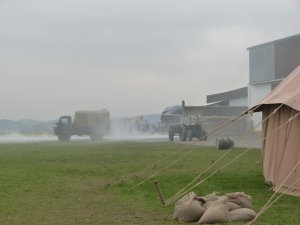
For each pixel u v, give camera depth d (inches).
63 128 2224.4
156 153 1211.9
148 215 450.3
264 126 624.7
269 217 427.2
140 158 1075.9
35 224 415.2
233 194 440.1
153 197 556.4
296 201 508.7
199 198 428.5
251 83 2433.6
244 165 864.9
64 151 1385.3
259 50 2372.0
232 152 1179.3
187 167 854.5
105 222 420.8
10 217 449.7
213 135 1809.8
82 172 823.1
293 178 546.3
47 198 562.3
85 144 1803.6
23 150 1475.1
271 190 586.6
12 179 735.7
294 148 549.0
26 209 491.5
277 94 579.8
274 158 591.8
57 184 680.4
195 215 412.5
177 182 660.1
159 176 722.8
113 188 635.5
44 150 1457.9
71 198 561.0
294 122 548.4
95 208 493.4
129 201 533.6
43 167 913.5
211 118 1830.7
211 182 650.2
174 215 426.6
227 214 408.8
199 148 1381.6
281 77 2256.4
